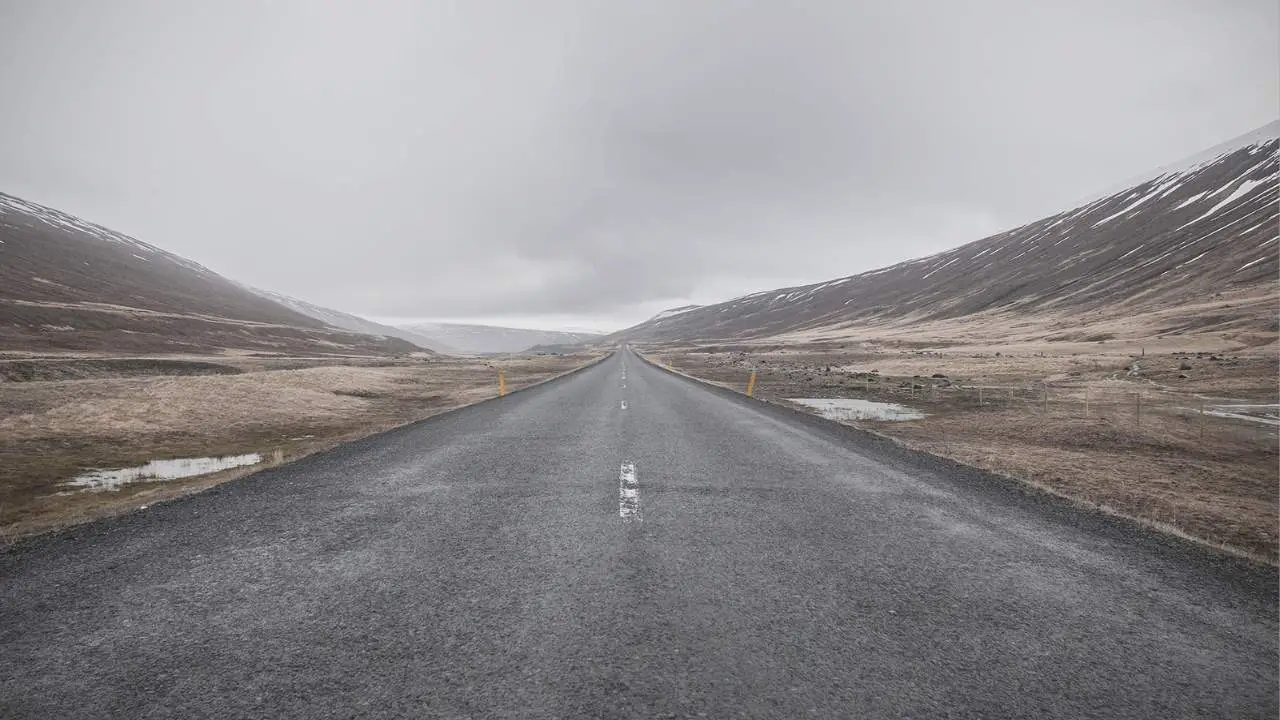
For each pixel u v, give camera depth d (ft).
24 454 35.40
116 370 135.74
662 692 9.02
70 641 10.47
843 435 39.86
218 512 19.45
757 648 10.44
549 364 201.57
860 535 17.37
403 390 86.69
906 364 169.99
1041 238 572.10
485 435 38.22
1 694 8.84
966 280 524.93
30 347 228.63
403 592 12.73
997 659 10.25
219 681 9.21
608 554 15.33
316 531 17.28
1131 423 52.01
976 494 23.16
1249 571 15.11
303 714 8.39
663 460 29.30
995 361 163.53
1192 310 220.64
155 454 37.27
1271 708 8.93
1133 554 16.20
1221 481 32.09
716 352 373.81
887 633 11.14
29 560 14.75
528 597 12.49
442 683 9.21
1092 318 278.87
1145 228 442.50
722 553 15.52
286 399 61.98
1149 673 9.91
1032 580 14.06
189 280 616.80
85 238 601.62
